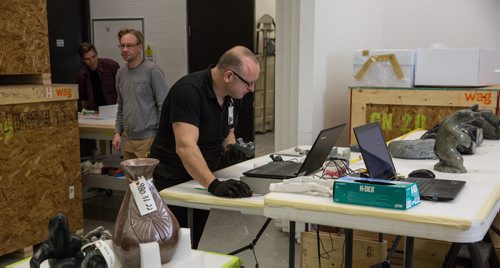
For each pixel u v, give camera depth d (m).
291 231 1.86
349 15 4.24
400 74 3.59
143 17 6.57
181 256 1.29
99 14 6.80
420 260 2.78
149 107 3.71
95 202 4.85
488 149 2.51
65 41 6.41
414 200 1.43
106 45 6.82
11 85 3.36
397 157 2.35
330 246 2.76
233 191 1.92
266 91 7.68
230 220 4.20
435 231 1.33
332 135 2.09
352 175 1.76
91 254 1.13
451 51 3.47
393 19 4.90
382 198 1.42
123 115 3.83
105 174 4.23
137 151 3.78
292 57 3.72
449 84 3.51
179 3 6.33
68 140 3.63
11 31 3.22
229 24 6.06
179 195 1.98
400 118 3.61
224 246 3.62
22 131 3.24
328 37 3.87
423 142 2.34
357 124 3.75
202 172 2.01
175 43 6.46
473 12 4.54
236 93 2.17
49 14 6.13
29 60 3.37
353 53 3.93
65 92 3.55
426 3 4.72
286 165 2.18
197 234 2.56
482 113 2.78
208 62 6.25
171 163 2.33
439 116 3.49
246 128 6.16
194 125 2.11
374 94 3.67
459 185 1.64
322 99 3.85
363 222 1.42
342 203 1.48
